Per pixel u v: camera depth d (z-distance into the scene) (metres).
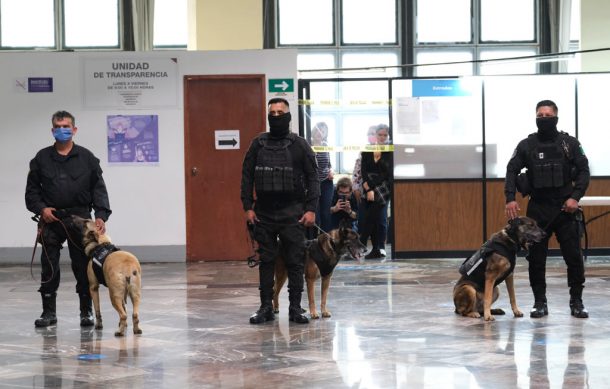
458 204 11.82
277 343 6.01
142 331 6.52
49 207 6.80
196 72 11.42
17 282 9.77
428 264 11.29
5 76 11.44
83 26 15.99
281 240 6.93
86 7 15.98
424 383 4.78
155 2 16.16
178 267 10.96
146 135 11.46
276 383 4.83
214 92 11.45
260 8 15.02
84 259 6.79
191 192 11.52
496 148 11.80
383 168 12.05
